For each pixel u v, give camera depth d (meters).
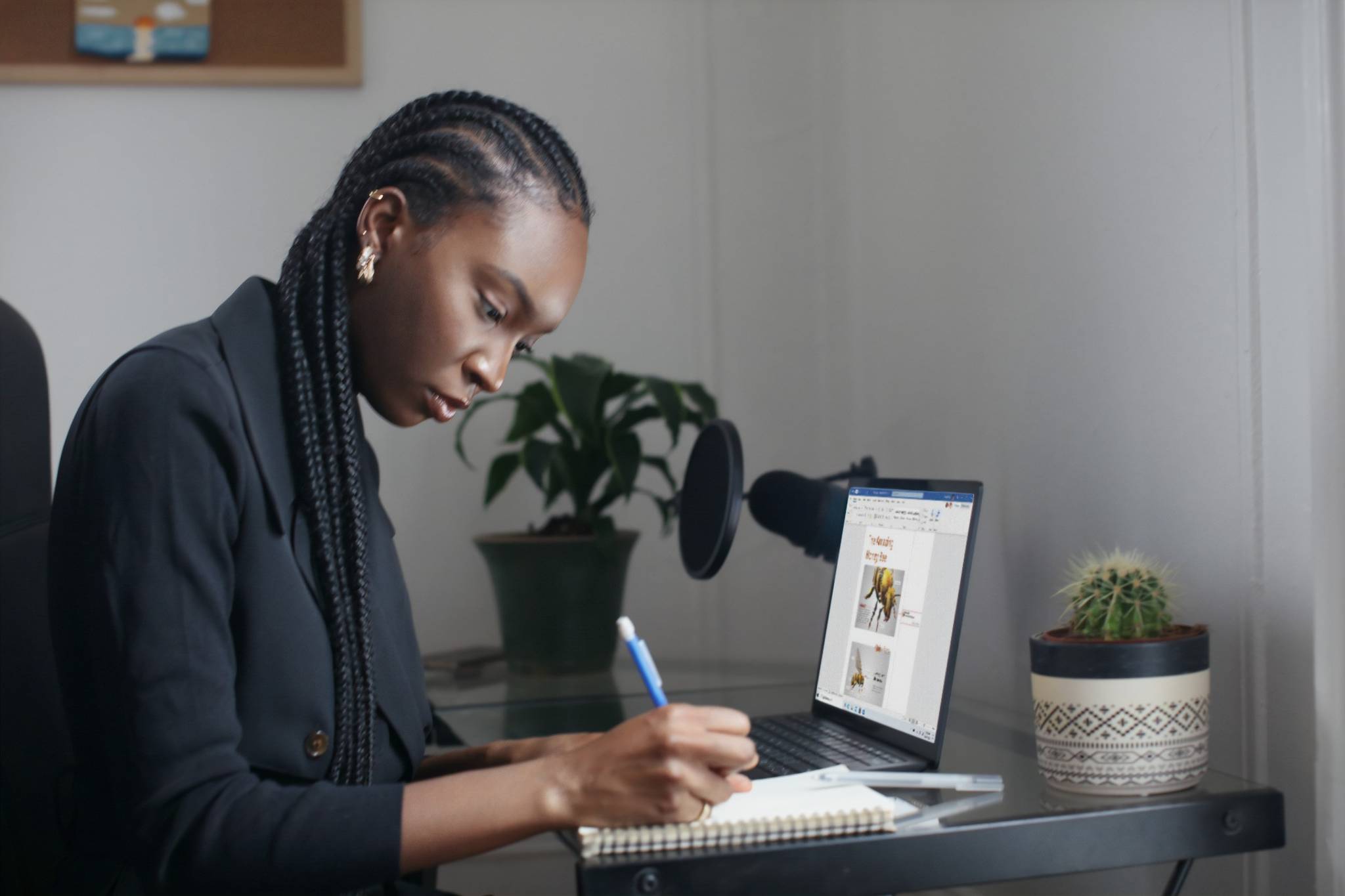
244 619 0.88
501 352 0.95
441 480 2.28
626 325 2.32
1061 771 0.98
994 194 1.60
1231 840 0.93
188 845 0.78
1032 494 1.51
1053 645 0.98
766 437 2.29
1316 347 1.04
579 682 1.82
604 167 2.32
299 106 2.24
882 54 1.96
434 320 0.92
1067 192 1.43
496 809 0.81
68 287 2.19
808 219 2.28
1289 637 1.08
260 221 2.24
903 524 1.19
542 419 1.98
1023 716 1.41
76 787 0.93
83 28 2.16
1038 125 1.49
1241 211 1.13
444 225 0.91
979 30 1.64
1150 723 0.95
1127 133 1.31
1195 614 1.21
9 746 0.99
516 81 2.30
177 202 2.22
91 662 0.83
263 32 2.21
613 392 1.94
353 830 0.80
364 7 2.26
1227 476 1.16
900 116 1.90
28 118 2.18
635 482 2.20
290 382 0.93
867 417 2.05
